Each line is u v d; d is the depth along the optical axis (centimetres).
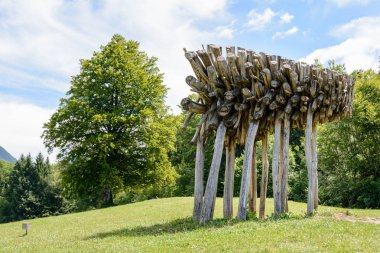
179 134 5350
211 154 4703
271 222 1309
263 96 1481
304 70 1541
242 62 1463
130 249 1017
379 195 3081
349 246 920
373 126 3139
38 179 5847
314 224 1212
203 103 1603
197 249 958
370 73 3353
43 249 1216
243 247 950
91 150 3309
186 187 5094
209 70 1464
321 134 3397
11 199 5734
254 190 1781
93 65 3528
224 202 1611
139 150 3484
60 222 2353
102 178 3161
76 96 3469
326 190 3397
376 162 3178
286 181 1545
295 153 4175
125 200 5625
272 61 1481
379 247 909
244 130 1593
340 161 3347
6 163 8625
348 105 1812
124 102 3456
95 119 3148
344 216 1550
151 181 3603
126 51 3684
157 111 3662
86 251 1059
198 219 1530
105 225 1909
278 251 890
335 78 1661
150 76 3659
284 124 1559
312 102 1576
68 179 3378
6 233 1994
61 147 3438
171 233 1287
